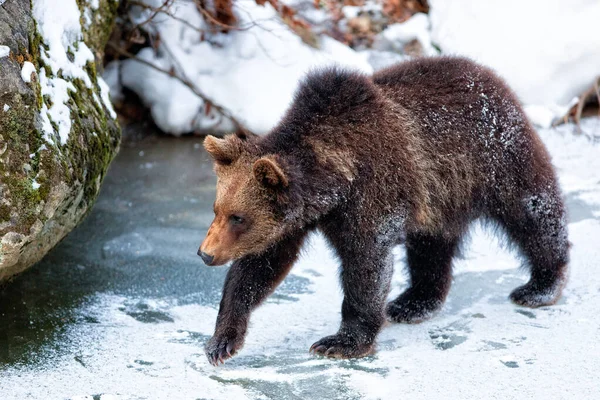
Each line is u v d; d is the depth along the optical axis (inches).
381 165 349.1
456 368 336.8
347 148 346.3
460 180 378.3
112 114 431.8
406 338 374.3
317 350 354.0
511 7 642.8
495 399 310.5
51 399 309.6
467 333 374.9
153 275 438.9
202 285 430.9
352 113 351.9
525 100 647.1
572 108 649.0
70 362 340.8
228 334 349.1
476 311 401.1
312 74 365.4
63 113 363.6
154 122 646.5
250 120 617.0
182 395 315.9
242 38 637.3
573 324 378.3
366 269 351.6
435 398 312.8
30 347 353.7
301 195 335.0
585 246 465.4
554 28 630.5
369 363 346.9
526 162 390.9
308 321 391.9
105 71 636.7
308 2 684.7
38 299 402.6
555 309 399.2
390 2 700.7
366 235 348.8
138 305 403.9
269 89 620.4
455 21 665.0
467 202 386.9
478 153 381.1
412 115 368.5
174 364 342.6
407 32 678.5
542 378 325.1
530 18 636.7
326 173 342.0
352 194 346.9
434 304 397.1
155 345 360.2
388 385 324.2
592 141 617.0
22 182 328.5
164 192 550.3
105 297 410.0
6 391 314.2
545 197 396.8
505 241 419.5
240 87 622.2
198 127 641.6
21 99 331.6
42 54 364.8
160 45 634.2
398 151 353.7
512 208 395.2
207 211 525.3
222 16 637.3
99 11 481.4
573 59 631.8
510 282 435.5
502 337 367.6
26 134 332.8
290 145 345.4
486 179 386.0
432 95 375.6
